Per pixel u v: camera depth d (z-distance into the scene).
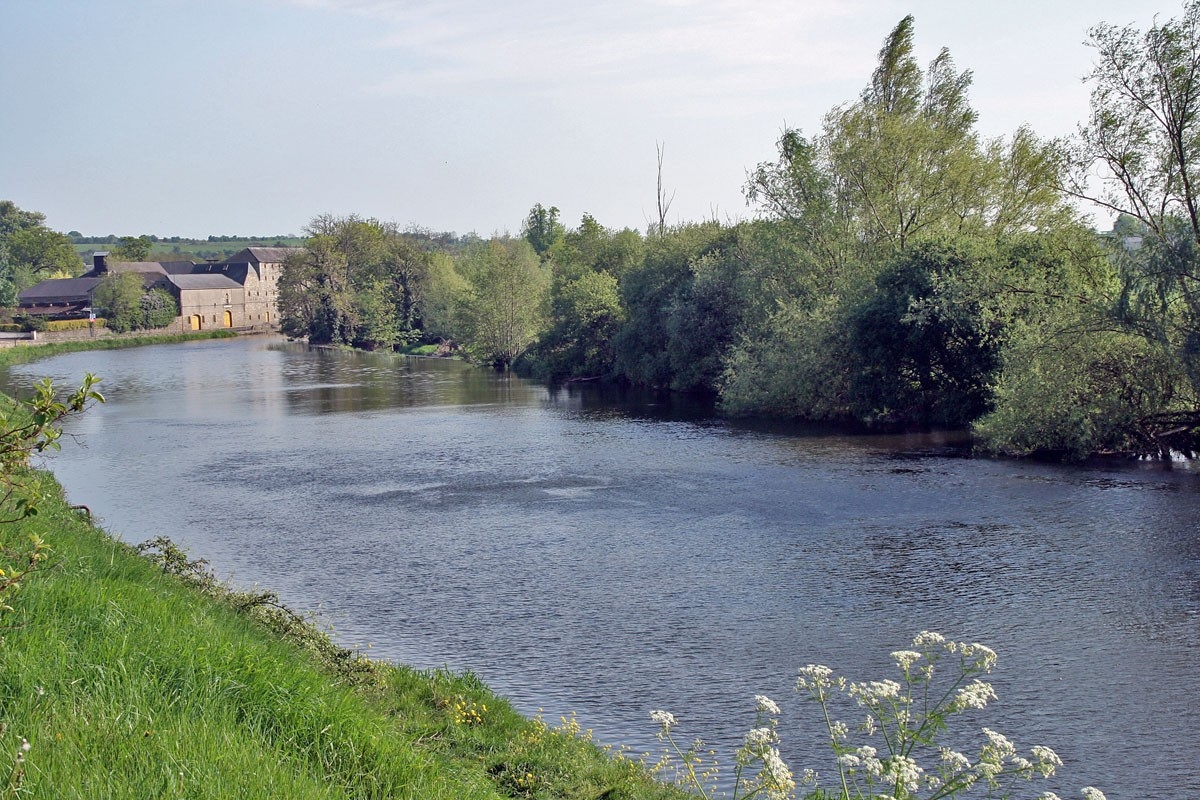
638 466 38.03
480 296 95.56
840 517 28.62
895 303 46.75
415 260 127.56
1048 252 44.69
